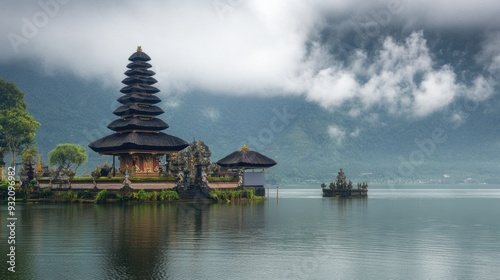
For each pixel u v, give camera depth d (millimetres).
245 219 69750
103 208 87438
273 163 124125
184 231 55094
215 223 63531
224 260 39281
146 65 122188
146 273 35094
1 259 39188
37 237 50000
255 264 38031
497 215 82625
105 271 35500
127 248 43906
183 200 106875
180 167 109438
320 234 54062
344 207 101625
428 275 35031
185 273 35188
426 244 47500
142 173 114000
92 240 48094
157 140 115312
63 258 39688
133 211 80562
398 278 34250
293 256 41062
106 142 117438
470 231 57969
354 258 40500
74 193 105125
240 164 121312
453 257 41094
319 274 35188
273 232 55406
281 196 167375
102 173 115375
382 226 62875
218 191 110625
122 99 119438
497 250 44281
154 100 119438
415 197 165500
